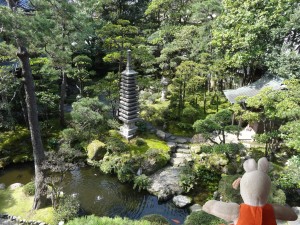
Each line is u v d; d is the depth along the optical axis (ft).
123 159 50.24
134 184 46.32
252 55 54.19
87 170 51.31
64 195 42.52
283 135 38.58
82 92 76.48
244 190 4.91
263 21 52.60
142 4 93.45
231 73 64.64
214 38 61.62
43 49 45.50
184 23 86.74
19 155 53.67
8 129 59.62
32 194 42.83
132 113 55.42
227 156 47.52
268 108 41.98
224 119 46.03
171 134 59.93
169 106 67.87
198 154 52.47
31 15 35.60
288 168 35.60
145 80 63.00
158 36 77.87
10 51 45.47
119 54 58.75
